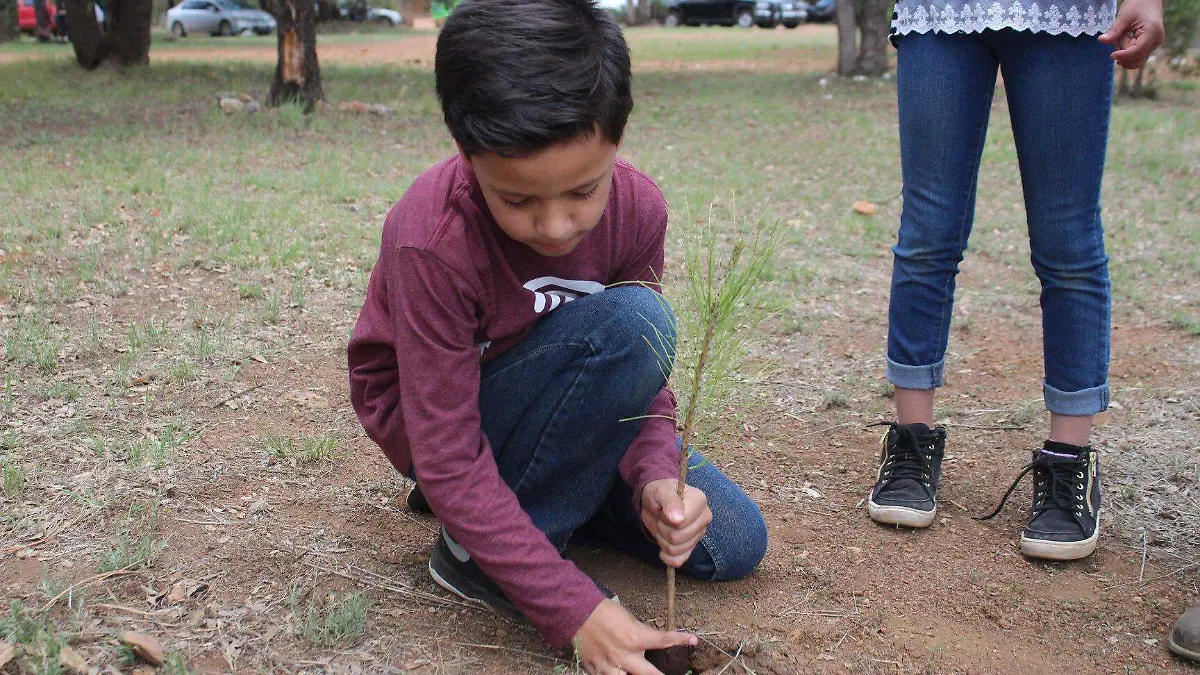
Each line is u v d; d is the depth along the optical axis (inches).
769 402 128.3
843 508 103.1
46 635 73.2
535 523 81.3
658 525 74.7
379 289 76.4
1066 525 92.6
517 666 75.7
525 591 71.3
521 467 80.4
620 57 60.6
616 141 61.4
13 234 177.9
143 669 72.2
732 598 86.4
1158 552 94.3
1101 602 87.0
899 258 100.4
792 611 85.0
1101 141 90.4
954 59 93.0
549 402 77.1
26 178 228.4
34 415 111.5
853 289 177.6
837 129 368.5
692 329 73.3
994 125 362.3
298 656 75.0
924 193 97.1
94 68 525.7
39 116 340.2
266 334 140.5
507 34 56.9
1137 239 207.9
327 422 115.7
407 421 71.7
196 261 168.9
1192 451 112.3
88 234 182.1
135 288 155.7
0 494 95.0
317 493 100.0
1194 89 476.4
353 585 85.0
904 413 102.7
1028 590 88.7
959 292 178.5
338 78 506.9
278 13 365.4
